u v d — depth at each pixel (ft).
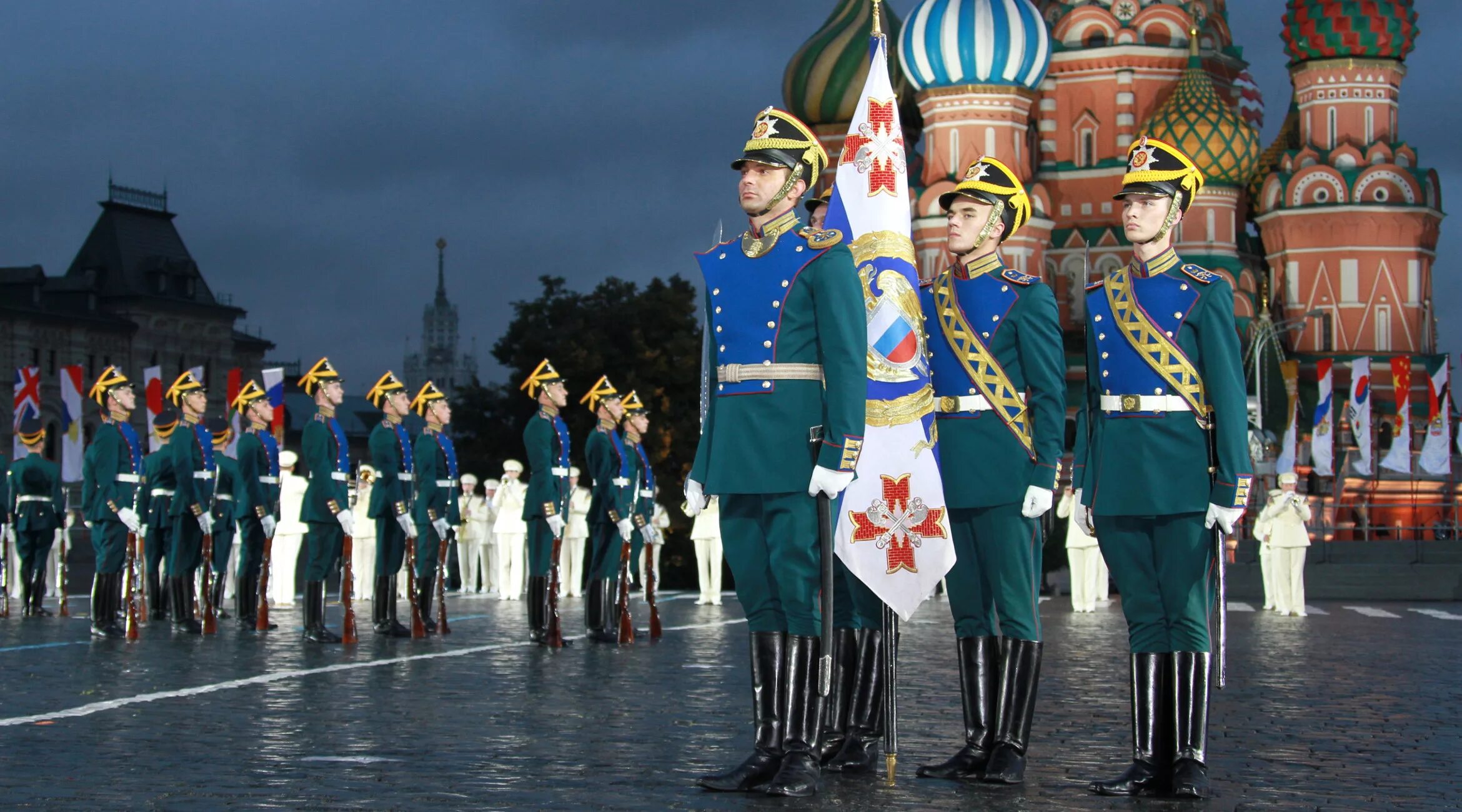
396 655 58.85
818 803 28.17
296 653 59.11
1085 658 60.23
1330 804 28.43
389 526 69.10
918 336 32.53
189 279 387.55
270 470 72.28
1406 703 45.06
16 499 82.33
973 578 32.78
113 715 39.78
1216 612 30.58
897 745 34.45
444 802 27.66
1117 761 33.76
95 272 370.94
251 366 408.46
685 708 42.19
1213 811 27.73
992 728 32.14
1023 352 33.04
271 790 28.91
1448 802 28.60
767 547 30.37
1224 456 30.42
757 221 31.35
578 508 112.16
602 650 61.57
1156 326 31.53
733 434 30.58
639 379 175.32
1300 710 43.16
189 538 70.54
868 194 33.45
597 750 34.37
